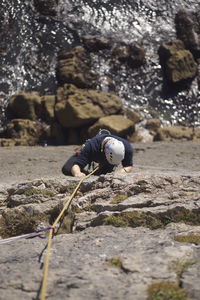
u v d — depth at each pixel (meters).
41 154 22.67
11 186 7.80
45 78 33.38
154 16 38.94
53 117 29.47
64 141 29.11
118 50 35.41
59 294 4.20
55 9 37.72
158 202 6.35
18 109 30.55
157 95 33.66
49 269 4.68
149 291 4.18
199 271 4.52
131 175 7.05
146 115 31.88
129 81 34.06
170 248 5.06
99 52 35.34
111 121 28.67
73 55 34.09
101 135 7.51
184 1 40.41
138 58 35.12
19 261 4.98
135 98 33.09
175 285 4.27
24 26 36.41
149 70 34.94
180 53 34.81
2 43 35.16
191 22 38.19
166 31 37.91
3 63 34.12
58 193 7.26
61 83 32.94
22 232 6.74
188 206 6.04
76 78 32.62
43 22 36.94
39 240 5.75
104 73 34.03
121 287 4.28
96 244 5.38
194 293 4.12
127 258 4.82
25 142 28.27
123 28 37.44
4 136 29.66
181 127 30.09
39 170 18.48
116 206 6.39
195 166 18.84
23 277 4.50
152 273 4.50
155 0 40.12
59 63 33.75
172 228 5.79
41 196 7.16
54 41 35.75
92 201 6.82
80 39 36.00
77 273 4.57
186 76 34.22
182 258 4.81
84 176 7.44
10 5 37.44
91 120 28.77
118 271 4.61
